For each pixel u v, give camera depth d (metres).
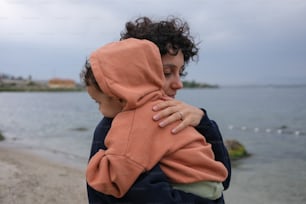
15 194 8.48
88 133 27.22
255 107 60.47
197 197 1.49
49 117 46.78
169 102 1.60
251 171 13.11
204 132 1.73
